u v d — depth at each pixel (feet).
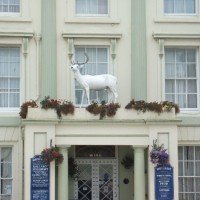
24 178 88.12
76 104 98.17
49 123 87.25
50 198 86.74
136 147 88.63
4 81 97.86
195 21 99.50
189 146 98.68
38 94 96.84
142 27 98.37
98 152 98.27
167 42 99.35
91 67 99.14
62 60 97.86
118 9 99.71
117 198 97.50
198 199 98.12
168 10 100.94
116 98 93.71
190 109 99.55
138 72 97.40
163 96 98.63
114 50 98.48
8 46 98.12
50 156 85.81
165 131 88.63
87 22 98.53
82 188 97.81
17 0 99.35
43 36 97.14
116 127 88.74
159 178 87.76
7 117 95.86
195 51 100.58
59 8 98.89
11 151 96.32
